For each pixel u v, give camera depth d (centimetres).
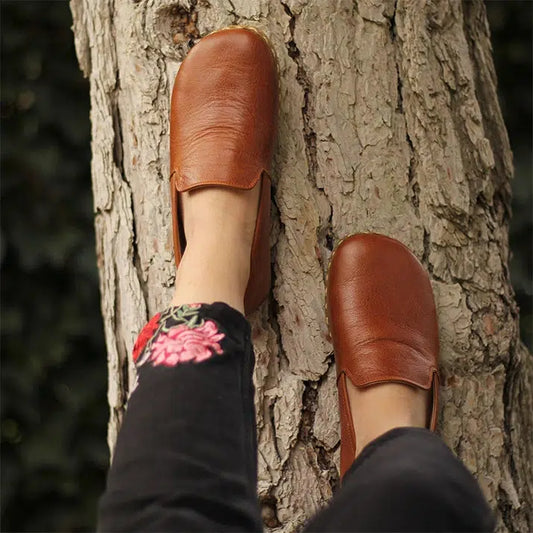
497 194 143
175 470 97
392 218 133
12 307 237
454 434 132
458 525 95
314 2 131
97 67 143
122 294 142
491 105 144
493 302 136
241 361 111
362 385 128
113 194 141
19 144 236
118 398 143
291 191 132
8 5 232
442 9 136
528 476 139
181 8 135
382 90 132
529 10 244
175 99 133
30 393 239
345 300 131
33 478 245
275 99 132
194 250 125
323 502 129
